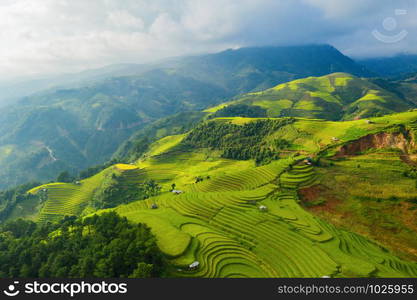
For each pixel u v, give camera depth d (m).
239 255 85.62
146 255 71.62
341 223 106.88
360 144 156.00
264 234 98.25
